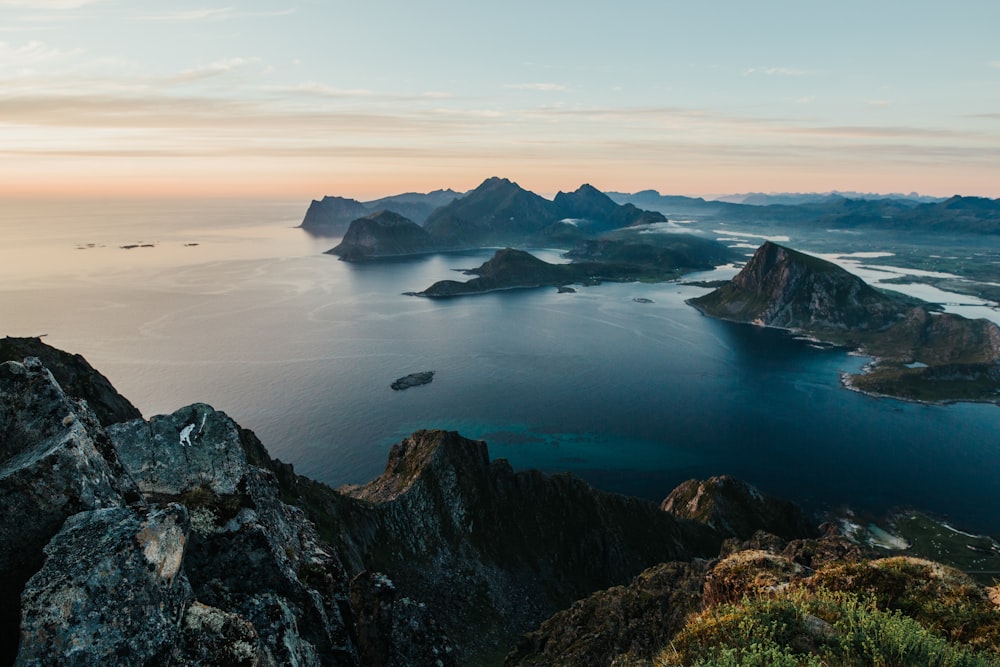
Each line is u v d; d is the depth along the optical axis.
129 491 16.56
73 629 11.81
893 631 15.86
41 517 13.66
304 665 18.12
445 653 32.41
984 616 18.33
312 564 26.09
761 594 25.27
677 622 37.12
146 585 12.98
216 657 14.24
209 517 20.34
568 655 40.81
